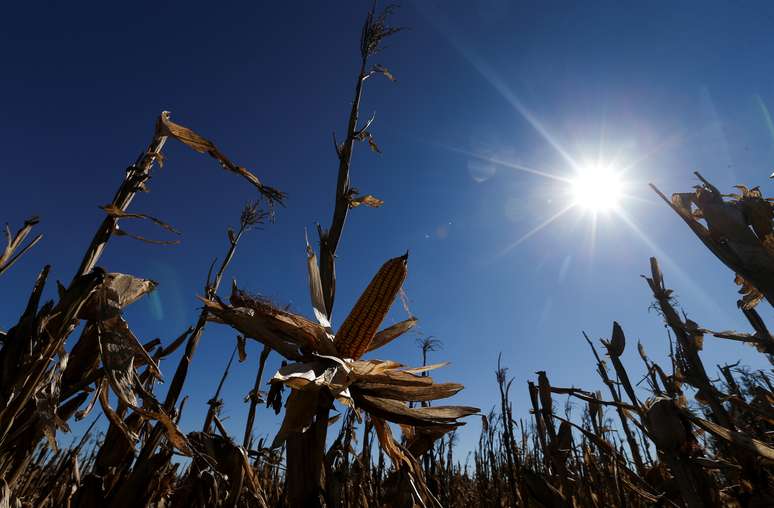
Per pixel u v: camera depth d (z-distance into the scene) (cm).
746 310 185
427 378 325
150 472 254
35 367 198
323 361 328
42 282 211
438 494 434
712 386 201
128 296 254
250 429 358
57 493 299
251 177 288
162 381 246
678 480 158
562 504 225
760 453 145
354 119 565
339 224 472
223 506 283
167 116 273
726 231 134
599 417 283
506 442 328
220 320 343
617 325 195
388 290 365
